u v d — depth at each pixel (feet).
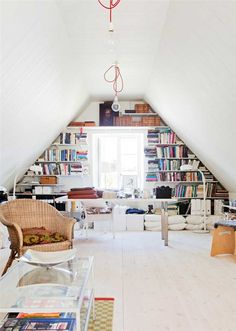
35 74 11.26
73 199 16.01
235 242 13.64
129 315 7.98
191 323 7.57
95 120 22.22
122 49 13.15
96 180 22.29
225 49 9.07
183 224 20.22
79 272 7.23
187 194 21.07
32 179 21.38
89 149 21.97
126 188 19.15
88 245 15.93
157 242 16.61
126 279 10.74
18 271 7.39
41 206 12.00
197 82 12.18
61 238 10.78
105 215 17.42
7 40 8.41
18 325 5.69
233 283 10.34
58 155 21.24
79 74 15.83
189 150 21.44
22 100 11.87
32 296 5.97
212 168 19.97
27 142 16.02
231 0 7.34
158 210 21.08
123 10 9.95
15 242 10.30
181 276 11.05
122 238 17.69
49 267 7.44
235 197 19.79
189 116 15.89
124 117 21.62
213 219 20.13
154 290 9.71
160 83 16.22
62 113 18.01
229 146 14.58
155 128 21.65
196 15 8.93
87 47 12.81
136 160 22.41
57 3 9.20
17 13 7.96
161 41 12.26
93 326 7.38
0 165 15.19
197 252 14.40
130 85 18.70
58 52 11.76
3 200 16.47
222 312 8.18
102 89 19.35
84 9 9.76
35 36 9.43
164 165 21.33
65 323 5.73
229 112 11.96
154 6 9.78
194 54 10.73
